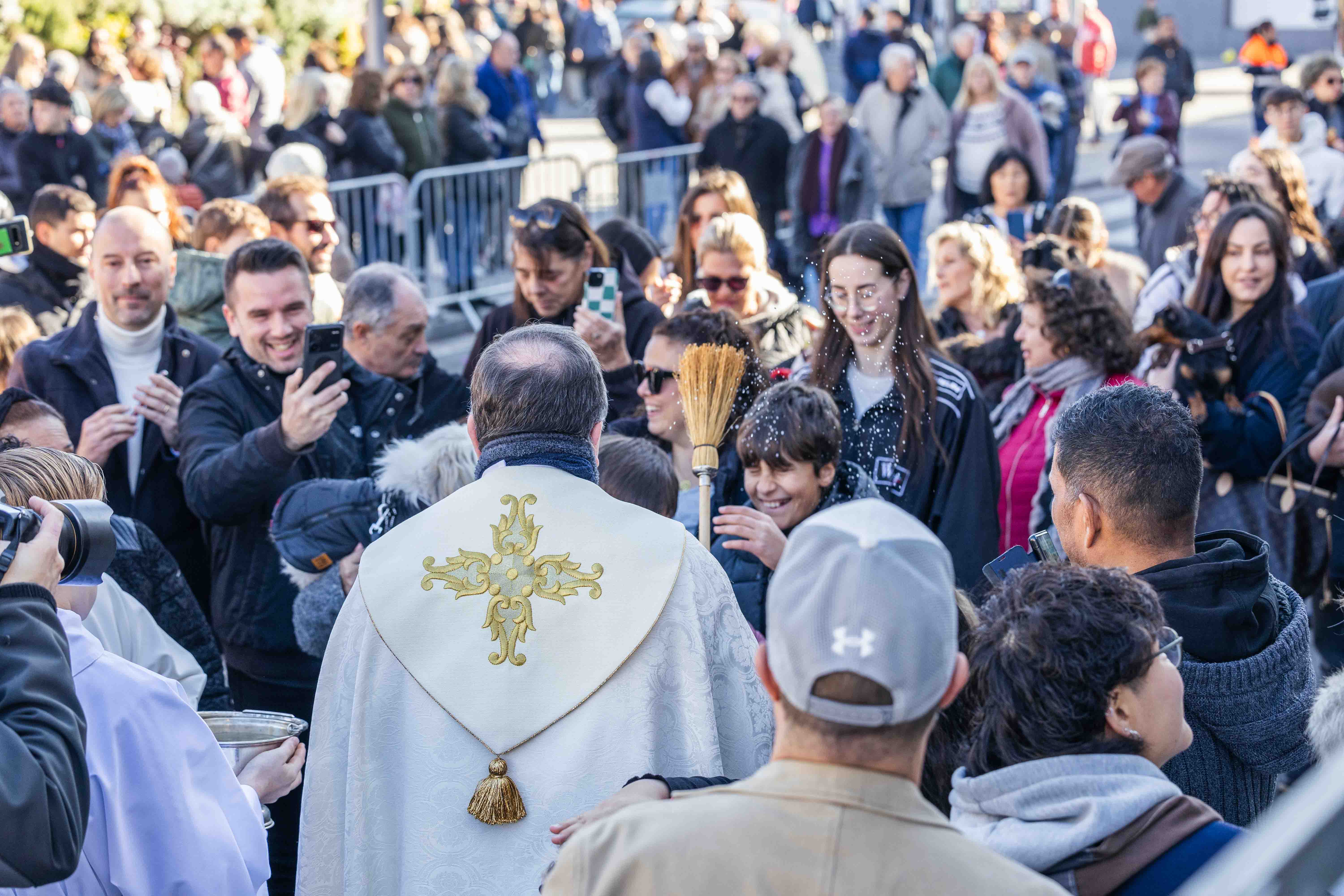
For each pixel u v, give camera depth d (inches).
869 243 144.4
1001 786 69.9
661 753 87.2
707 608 90.0
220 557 149.8
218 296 203.0
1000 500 161.6
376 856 87.0
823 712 57.2
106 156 381.1
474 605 87.9
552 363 92.7
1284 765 87.3
